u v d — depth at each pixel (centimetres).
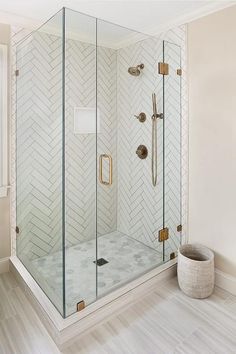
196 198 236
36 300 187
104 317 179
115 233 232
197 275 201
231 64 199
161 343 162
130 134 234
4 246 244
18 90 230
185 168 241
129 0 198
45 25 186
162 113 243
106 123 210
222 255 220
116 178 225
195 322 180
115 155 222
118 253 238
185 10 214
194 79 225
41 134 199
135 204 250
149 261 238
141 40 229
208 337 167
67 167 180
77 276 185
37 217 210
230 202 210
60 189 182
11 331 171
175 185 246
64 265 174
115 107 216
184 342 163
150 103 245
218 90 210
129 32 214
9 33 225
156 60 238
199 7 209
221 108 209
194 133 230
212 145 218
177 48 233
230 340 165
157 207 250
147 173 254
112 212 227
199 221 236
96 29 193
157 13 219
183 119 237
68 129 180
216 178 218
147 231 260
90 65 193
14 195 245
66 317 166
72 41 179
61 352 155
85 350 157
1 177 234
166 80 238
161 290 217
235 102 200
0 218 238
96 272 196
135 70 230
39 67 195
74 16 176
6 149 234
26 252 232
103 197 216
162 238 246
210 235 228
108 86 209
